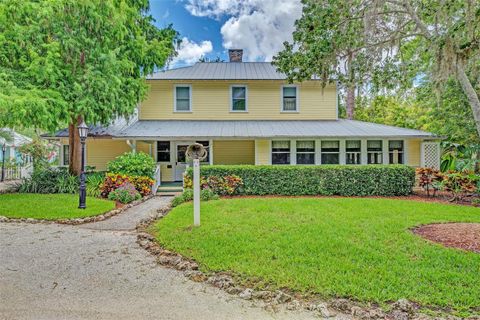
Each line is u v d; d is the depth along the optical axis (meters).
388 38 7.40
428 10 6.74
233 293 3.79
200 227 6.52
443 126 14.27
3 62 10.19
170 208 9.55
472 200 10.28
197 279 4.22
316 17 7.22
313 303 3.51
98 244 5.94
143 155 13.31
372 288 3.73
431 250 4.97
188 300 3.64
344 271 4.22
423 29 6.47
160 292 3.86
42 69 9.88
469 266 4.34
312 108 16.52
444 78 6.20
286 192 11.77
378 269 4.26
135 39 12.48
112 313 3.33
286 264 4.50
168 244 5.64
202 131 14.04
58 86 10.54
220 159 16.19
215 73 16.97
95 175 13.09
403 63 8.05
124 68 11.77
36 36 10.05
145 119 16.14
